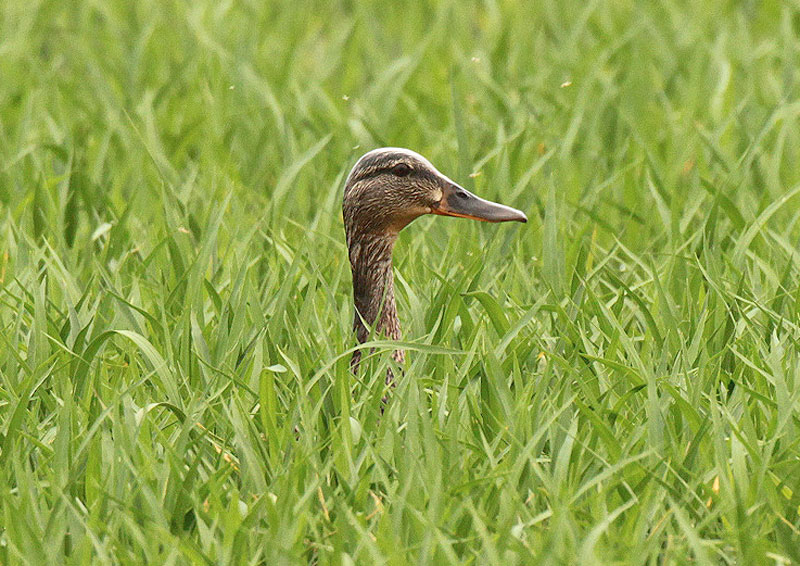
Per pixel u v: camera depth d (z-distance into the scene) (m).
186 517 7.79
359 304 9.61
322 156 15.12
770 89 17.00
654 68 18.05
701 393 8.67
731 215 11.58
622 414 8.94
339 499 7.43
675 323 9.68
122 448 7.82
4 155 15.29
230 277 11.05
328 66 18.86
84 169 14.38
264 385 8.56
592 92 16.95
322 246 12.27
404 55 19.31
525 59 18.61
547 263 10.75
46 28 20.98
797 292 10.09
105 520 7.65
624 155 14.89
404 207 9.44
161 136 16.05
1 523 7.74
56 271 10.83
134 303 10.37
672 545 7.22
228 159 14.42
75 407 8.52
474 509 7.14
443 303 10.09
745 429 8.16
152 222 13.66
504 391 8.59
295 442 8.23
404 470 7.84
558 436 8.18
